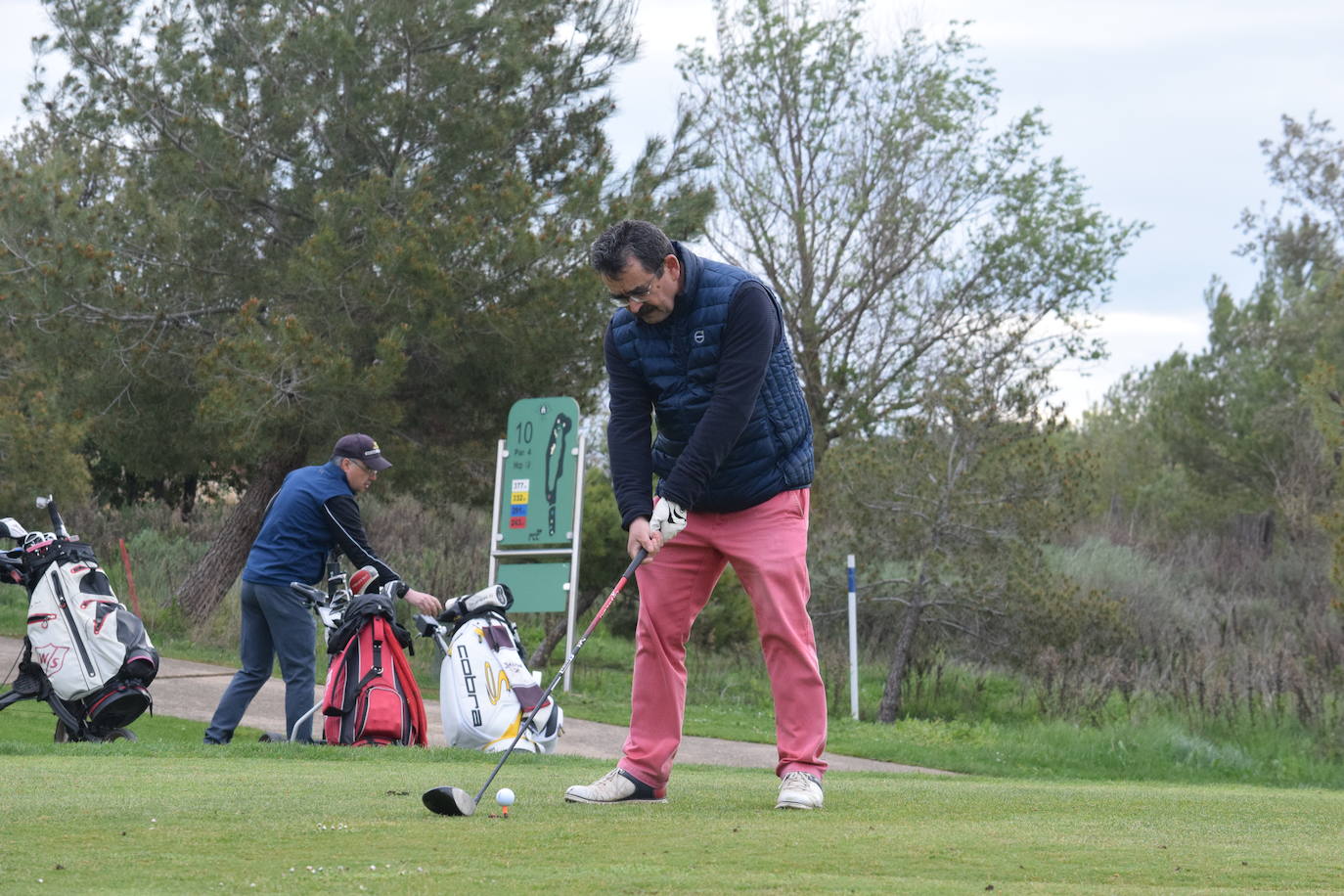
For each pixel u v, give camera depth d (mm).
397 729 8906
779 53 35750
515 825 3904
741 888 2770
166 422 21188
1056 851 3512
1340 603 17438
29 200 20141
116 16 20188
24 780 5246
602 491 20516
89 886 2723
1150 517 42156
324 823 3859
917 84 36094
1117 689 17484
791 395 5020
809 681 4957
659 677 5039
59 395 20719
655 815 4336
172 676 14914
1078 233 36250
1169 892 2822
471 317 19344
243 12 20750
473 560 23703
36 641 9156
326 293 19328
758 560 4945
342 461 9586
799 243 35969
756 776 7527
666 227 20516
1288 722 15508
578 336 19766
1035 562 18703
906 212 35938
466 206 19625
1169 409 39000
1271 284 38625
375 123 20266
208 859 3139
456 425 21359
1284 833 4105
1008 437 18766
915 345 36219
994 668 20188
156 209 19766
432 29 20328
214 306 20781
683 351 4898
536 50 21297
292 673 9477
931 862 3264
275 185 20562
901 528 18609
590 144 22328
